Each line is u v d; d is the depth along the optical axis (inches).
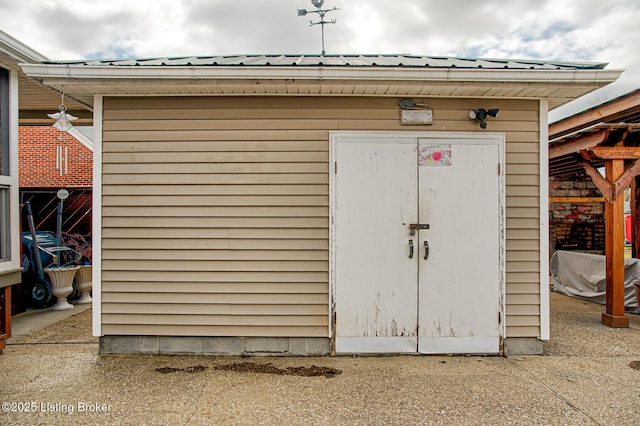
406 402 117.5
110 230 155.6
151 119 155.6
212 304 155.7
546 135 156.9
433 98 155.6
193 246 155.8
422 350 154.2
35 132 503.8
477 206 155.3
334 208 153.8
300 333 154.6
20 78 200.2
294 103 155.4
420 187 154.4
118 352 156.3
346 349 153.9
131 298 155.6
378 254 154.1
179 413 111.5
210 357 153.9
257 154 155.5
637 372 140.1
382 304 153.9
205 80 143.6
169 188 156.0
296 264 154.8
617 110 213.5
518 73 140.7
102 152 155.6
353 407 114.6
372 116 155.3
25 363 147.9
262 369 142.0
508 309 156.6
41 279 243.1
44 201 375.2
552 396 121.4
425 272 154.2
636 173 201.3
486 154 155.7
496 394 122.6
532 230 157.6
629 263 240.2
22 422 106.7
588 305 249.3
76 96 159.0
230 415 110.4
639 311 228.8
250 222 155.4
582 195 393.1
